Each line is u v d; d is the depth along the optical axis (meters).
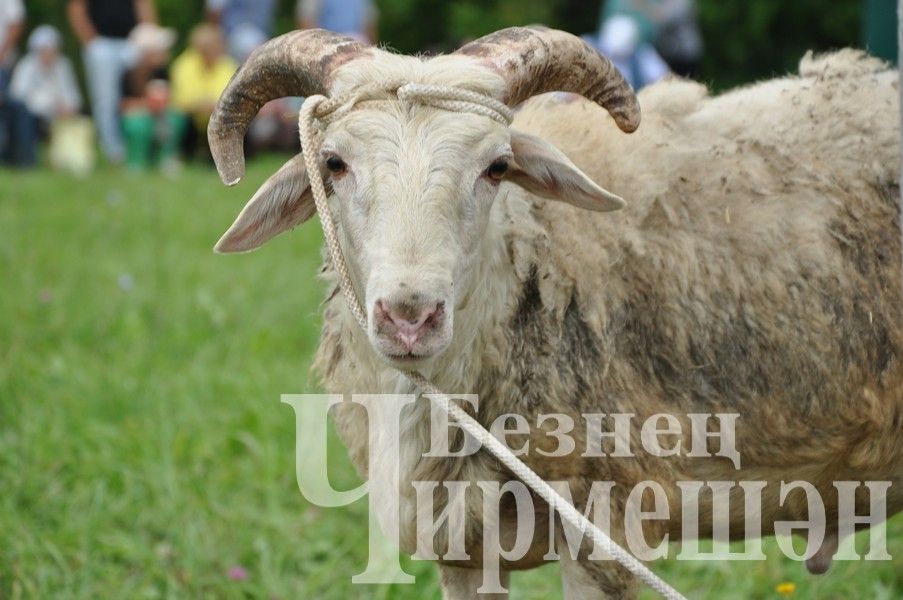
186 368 13.42
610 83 7.09
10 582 9.26
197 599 9.33
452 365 7.05
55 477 10.84
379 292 6.25
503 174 6.76
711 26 42.81
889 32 15.70
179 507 10.37
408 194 6.40
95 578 9.55
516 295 7.18
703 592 9.59
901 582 9.61
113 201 24.50
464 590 7.81
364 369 7.27
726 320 7.42
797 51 43.56
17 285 16.88
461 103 6.60
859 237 7.59
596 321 7.22
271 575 9.53
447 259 6.36
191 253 19.59
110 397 12.23
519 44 6.85
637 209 7.44
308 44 6.92
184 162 33.03
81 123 32.69
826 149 7.74
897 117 7.81
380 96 6.65
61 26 50.97
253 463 11.29
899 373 7.64
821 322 7.46
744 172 7.62
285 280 17.55
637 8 24.81
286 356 14.08
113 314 15.27
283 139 31.22
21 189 26.27
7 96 31.59
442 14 47.44
